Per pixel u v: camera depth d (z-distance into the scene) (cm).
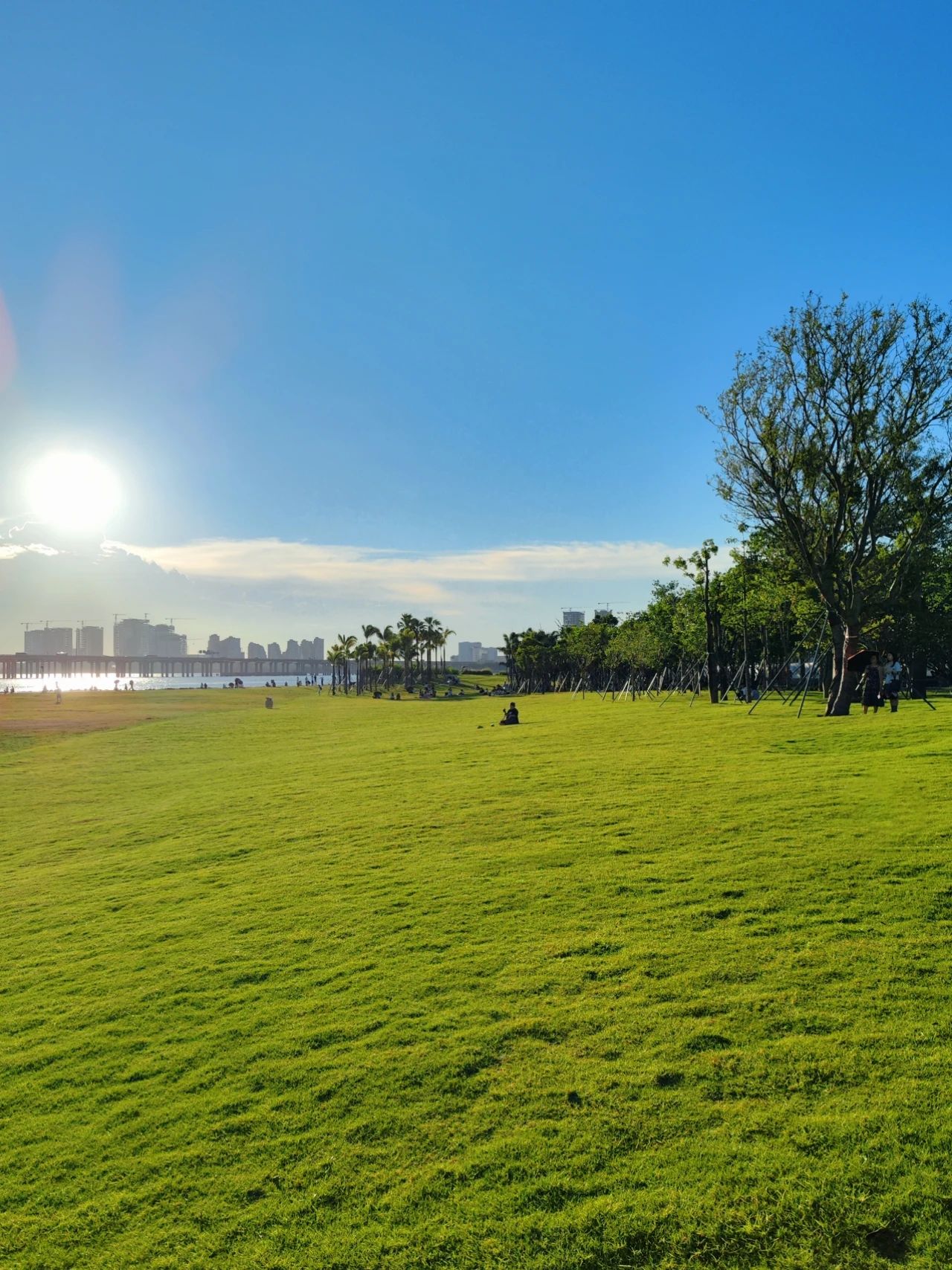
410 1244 607
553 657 14500
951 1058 731
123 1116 824
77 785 3625
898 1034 777
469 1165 677
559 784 2325
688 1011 866
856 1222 571
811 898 1145
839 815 1589
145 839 2286
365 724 6669
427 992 1002
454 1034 883
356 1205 654
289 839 2016
